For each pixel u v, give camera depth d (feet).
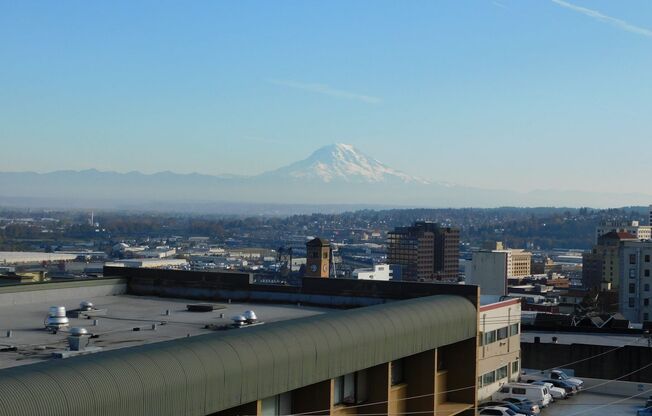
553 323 409.28
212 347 96.12
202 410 92.89
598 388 319.68
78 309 157.48
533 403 283.59
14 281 204.54
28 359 109.60
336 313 124.57
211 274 183.73
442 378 157.28
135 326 141.49
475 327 156.97
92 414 80.53
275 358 103.55
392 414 141.90
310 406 118.32
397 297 165.58
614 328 378.32
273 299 178.70
